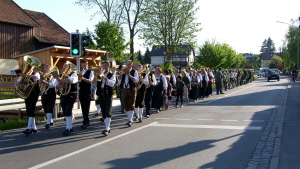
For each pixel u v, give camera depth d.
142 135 8.05
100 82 8.27
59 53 18.98
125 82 9.20
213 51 38.62
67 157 6.10
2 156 6.23
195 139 7.48
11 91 15.89
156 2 31.39
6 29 26.05
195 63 39.75
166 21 31.95
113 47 26.47
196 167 5.38
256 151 6.36
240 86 31.38
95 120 10.80
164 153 6.29
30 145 7.15
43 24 32.28
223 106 14.27
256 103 15.28
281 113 11.54
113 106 15.11
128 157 6.04
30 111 8.33
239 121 9.97
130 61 8.84
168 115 11.62
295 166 5.34
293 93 20.88
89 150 6.62
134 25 33.06
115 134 8.23
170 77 14.45
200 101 16.91
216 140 7.36
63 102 8.50
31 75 7.95
